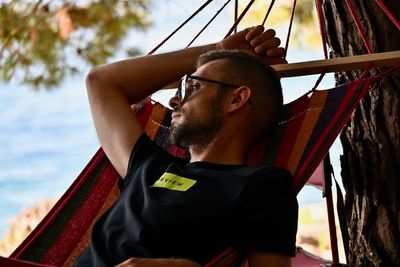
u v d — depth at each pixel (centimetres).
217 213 269
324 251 725
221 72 301
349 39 356
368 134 342
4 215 1146
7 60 735
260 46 329
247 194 270
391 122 336
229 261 270
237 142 299
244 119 299
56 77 743
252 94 300
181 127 299
